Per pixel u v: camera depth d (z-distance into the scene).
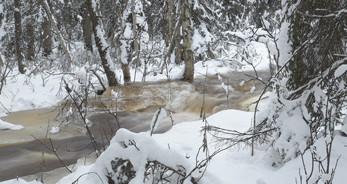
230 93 9.05
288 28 3.19
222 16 15.97
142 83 9.95
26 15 17.11
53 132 6.13
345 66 2.43
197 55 14.95
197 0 14.63
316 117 3.26
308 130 2.96
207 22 15.23
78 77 7.03
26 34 17.19
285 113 3.12
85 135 6.05
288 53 3.21
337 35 2.98
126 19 13.54
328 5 2.83
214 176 2.35
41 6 16.94
